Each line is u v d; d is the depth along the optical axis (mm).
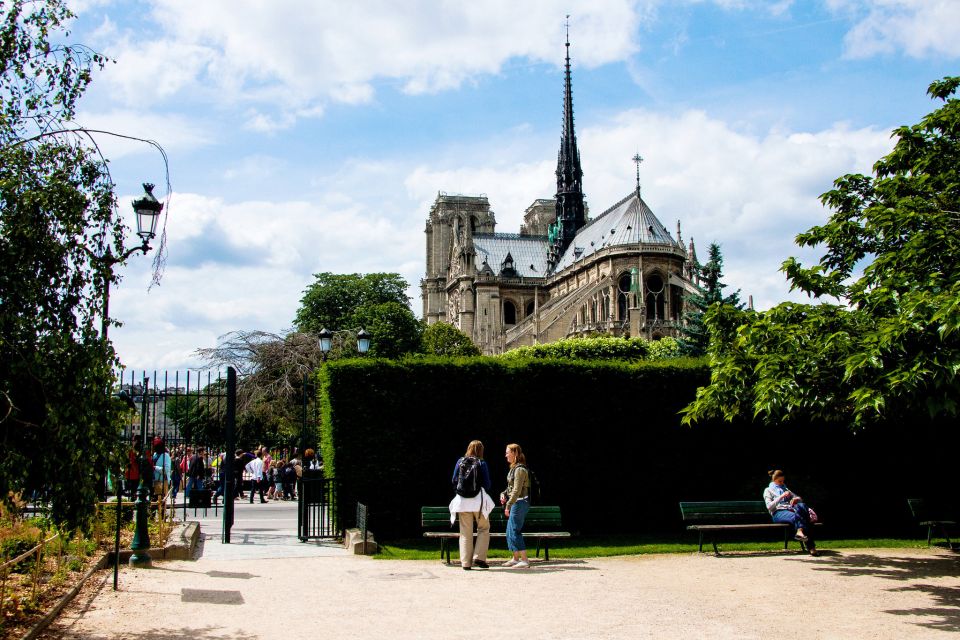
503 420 26625
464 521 20062
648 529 27703
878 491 28984
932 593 17266
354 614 14625
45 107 13219
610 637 13023
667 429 27938
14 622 12969
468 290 166750
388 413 25797
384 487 25547
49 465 11805
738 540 26234
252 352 70062
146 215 18531
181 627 13414
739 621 14375
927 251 19641
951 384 16172
